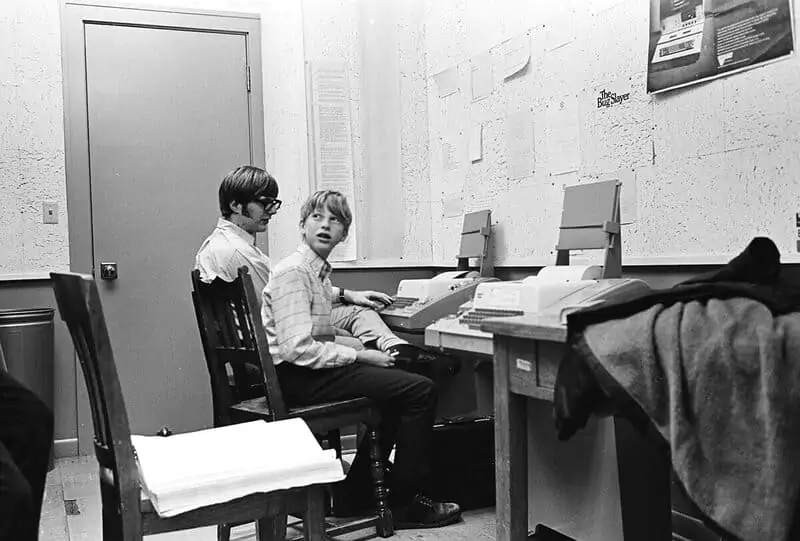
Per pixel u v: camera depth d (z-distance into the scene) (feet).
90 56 12.57
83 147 12.54
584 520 6.81
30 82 12.25
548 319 5.68
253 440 4.91
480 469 9.31
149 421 12.88
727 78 7.41
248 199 9.62
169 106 13.01
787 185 6.82
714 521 4.13
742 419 4.19
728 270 5.28
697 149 7.78
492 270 11.30
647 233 8.47
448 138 12.66
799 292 4.86
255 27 13.39
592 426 6.69
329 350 8.16
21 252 12.22
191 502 4.25
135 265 12.84
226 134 13.34
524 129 10.64
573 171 9.66
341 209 8.71
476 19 11.71
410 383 8.11
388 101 13.42
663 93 8.19
